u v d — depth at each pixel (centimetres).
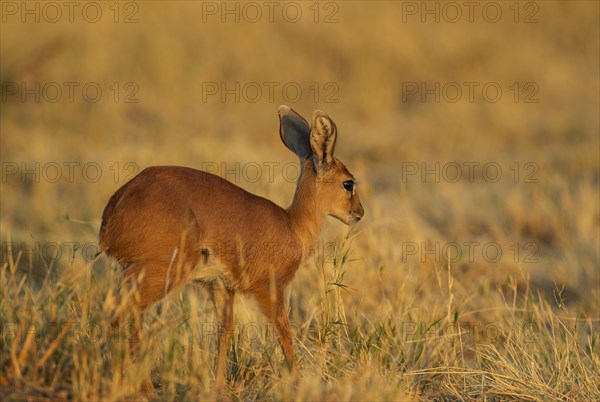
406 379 851
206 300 950
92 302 874
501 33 2884
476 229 1531
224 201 818
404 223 1403
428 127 2277
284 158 1892
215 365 864
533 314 1062
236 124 2245
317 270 1111
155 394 744
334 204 912
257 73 2542
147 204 779
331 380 818
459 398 852
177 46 2506
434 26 2842
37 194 1480
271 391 785
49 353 705
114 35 2472
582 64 2844
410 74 2652
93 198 1469
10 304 810
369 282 1134
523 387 854
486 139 2212
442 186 1738
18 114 2077
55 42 2339
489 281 1224
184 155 1728
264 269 843
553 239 1480
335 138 895
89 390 695
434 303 1102
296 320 1023
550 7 3055
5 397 681
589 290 1245
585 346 1012
